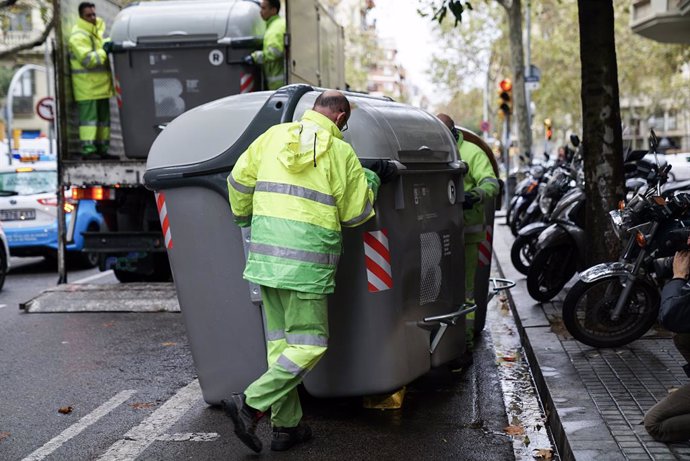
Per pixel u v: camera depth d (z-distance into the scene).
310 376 5.42
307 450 5.18
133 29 10.59
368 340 5.34
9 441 5.43
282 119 5.33
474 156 7.05
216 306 5.54
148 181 5.54
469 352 7.03
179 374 7.05
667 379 5.93
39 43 18.11
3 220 13.98
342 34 15.75
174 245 5.59
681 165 16.77
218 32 10.45
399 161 5.43
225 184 5.37
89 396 6.44
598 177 7.41
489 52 41.44
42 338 8.52
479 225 6.90
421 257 5.69
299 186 4.73
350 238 5.25
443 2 8.67
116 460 5.05
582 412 5.20
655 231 6.38
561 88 46.25
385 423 5.69
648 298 6.72
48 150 27.45
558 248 8.88
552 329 7.68
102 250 10.66
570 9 41.84
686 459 4.40
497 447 5.23
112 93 11.45
